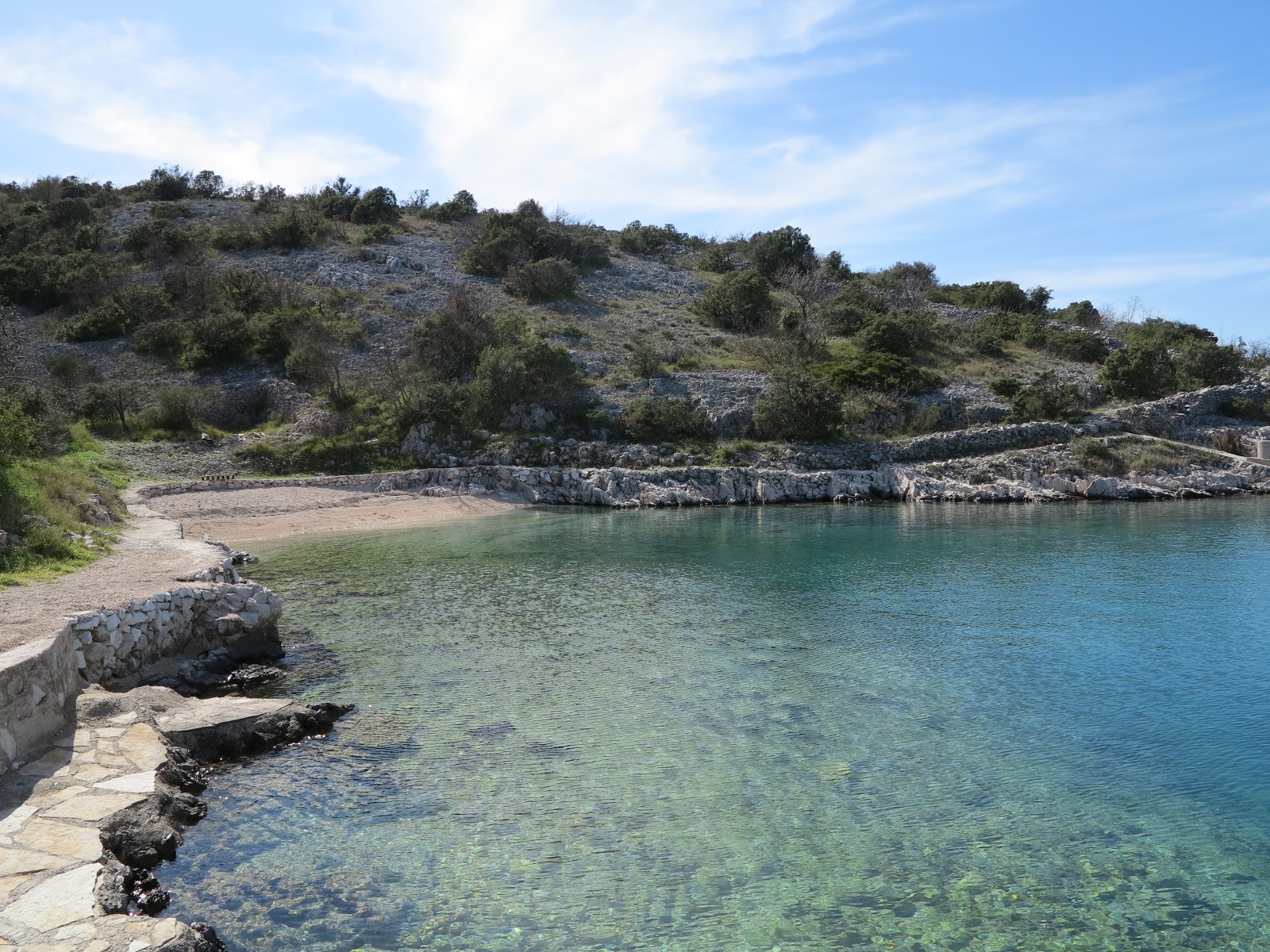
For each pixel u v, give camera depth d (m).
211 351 67.94
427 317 73.25
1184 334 88.69
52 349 68.94
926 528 41.16
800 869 10.39
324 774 13.34
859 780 12.94
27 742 11.90
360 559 33.22
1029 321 88.50
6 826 9.95
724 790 12.62
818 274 95.00
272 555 34.28
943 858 10.64
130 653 16.33
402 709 16.28
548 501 53.44
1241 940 8.93
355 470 55.72
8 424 26.33
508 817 11.83
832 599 25.45
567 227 105.94
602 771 13.34
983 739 14.49
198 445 56.44
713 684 17.58
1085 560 31.34
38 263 79.25
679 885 10.06
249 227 92.50
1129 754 13.85
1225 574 28.48
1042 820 11.65
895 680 17.72
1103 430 61.97
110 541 26.00
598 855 10.77
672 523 44.41
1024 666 18.59
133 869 9.78
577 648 20.34
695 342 76.81
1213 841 11.05
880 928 9.18
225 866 10.48
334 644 20.84
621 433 59.72
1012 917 9.38
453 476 53.38
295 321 70.94
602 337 75.12
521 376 59.31
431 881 10.20
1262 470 56.69
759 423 60.38
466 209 110.31
